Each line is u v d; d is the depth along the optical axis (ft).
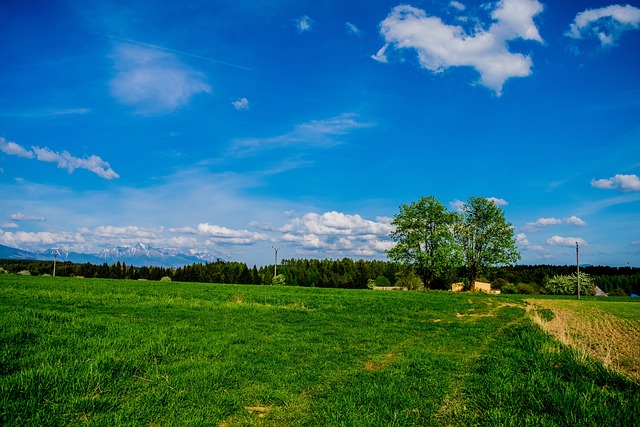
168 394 27.12
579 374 33.86
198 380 30.53
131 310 75.20
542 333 58.54
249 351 42.96
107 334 43.50
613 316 104.12
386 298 132.46
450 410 26.71
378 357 44.37
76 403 23.91
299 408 26.86
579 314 107.86
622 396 27.63
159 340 42.24
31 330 40.34
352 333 60.90
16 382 25.48
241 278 466.29
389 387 31.27
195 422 23.09
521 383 31.09
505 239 222.07
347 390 30.53
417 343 54.39
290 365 38.37
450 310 106.32
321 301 113.80
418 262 219.20
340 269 605.73
